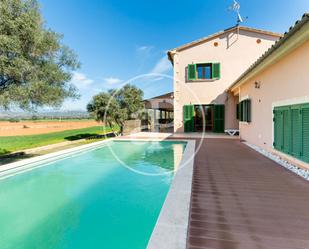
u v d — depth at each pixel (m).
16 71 7.01
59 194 6.05
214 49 16.33
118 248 3.63
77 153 10.88
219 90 16.30
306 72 5.47
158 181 6.97
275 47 5.94
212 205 3.65
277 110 7.35
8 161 9.19
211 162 6.78
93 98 18.02
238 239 2.69
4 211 5.05
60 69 9.92
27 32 7.50
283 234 2.79
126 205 5.21
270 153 8.09
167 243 2.54
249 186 4.57
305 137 5.61
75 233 4.09
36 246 3.73
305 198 3.90
